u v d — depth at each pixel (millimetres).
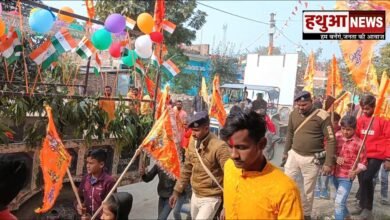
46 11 4195
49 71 6328
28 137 3865
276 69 22750
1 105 3781
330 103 6910
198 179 3676
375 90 5477
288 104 22203
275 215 1947
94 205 3502
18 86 4828
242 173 2062
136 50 5176
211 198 3633
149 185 7367
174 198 4027
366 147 5309
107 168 4699
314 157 4879
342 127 4883
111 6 14367
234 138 1961
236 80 28031
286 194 1921
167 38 15523
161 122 3875
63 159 3107
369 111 5348
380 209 5719
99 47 4734
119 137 4730
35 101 3969
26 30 4988
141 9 14266
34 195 4051
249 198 2008
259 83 23375
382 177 5988
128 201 3141
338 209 4883
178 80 20172
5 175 1771
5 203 1789
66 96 4258
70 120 4215
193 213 3818
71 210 4273
